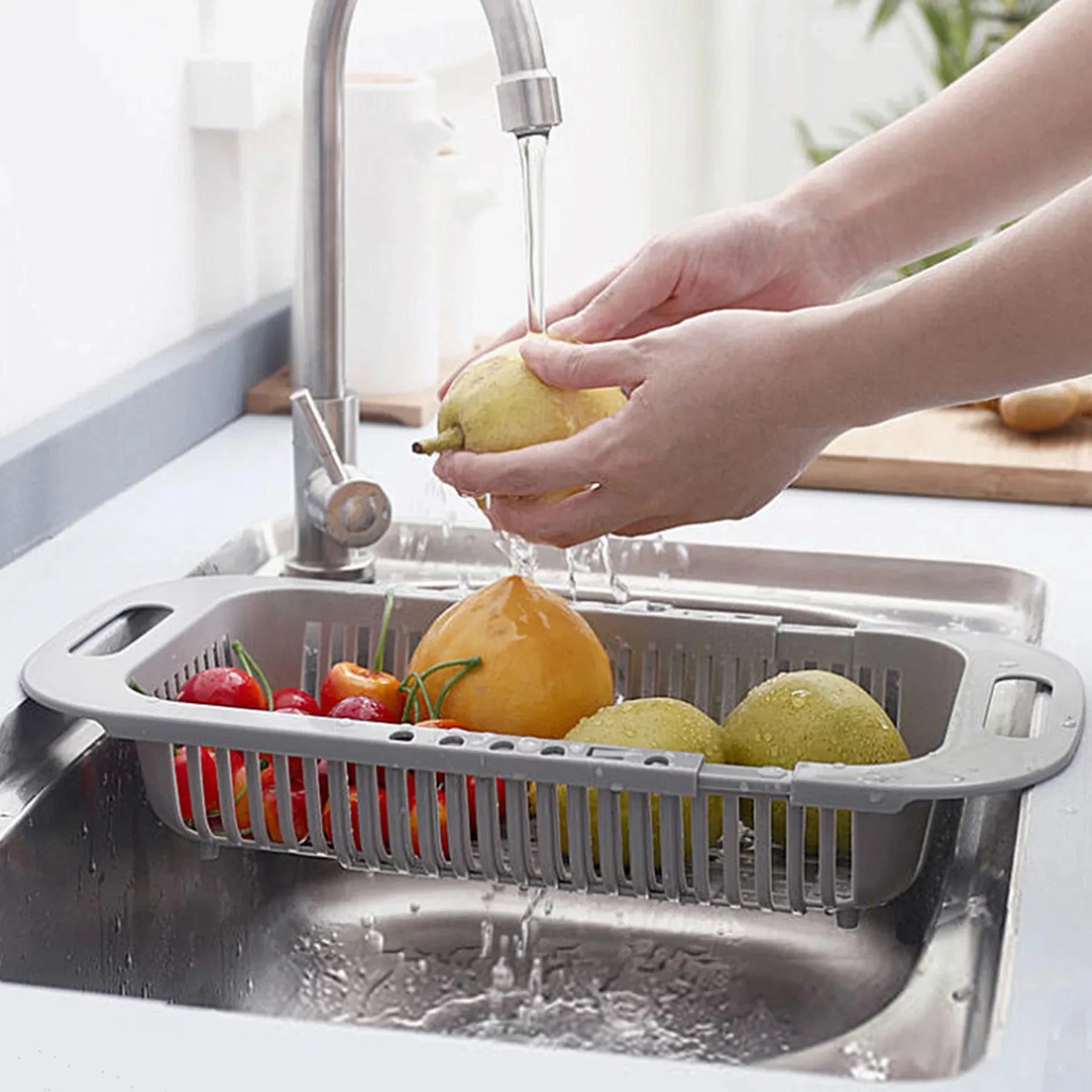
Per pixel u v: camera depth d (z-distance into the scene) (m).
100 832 1.05
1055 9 1.15
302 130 1.25
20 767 1.02
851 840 0.96
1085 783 0.91
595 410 1.01
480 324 2.37
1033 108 1.13
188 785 1.03
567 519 1.00
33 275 1.34
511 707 1.02
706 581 1.36
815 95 3.30
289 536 1.40
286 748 0.93
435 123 1.63
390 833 0.95
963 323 0.88
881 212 1.17
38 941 0.97
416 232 1.67
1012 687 1.12
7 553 1.28
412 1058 0.67
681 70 3.11
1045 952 0.76
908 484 1.51
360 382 1.71
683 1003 1.04
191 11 1.60
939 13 3.05
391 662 1.20
